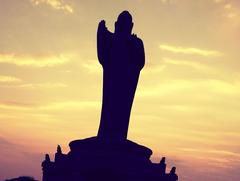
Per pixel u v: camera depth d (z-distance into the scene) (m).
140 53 56.31
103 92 56.56
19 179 63.06
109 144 53.09
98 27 57.09
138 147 53.94
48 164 54.53
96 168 52.03
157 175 53.50
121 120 55.75
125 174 51.97
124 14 57.19
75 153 53.75
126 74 55.97
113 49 56.09
